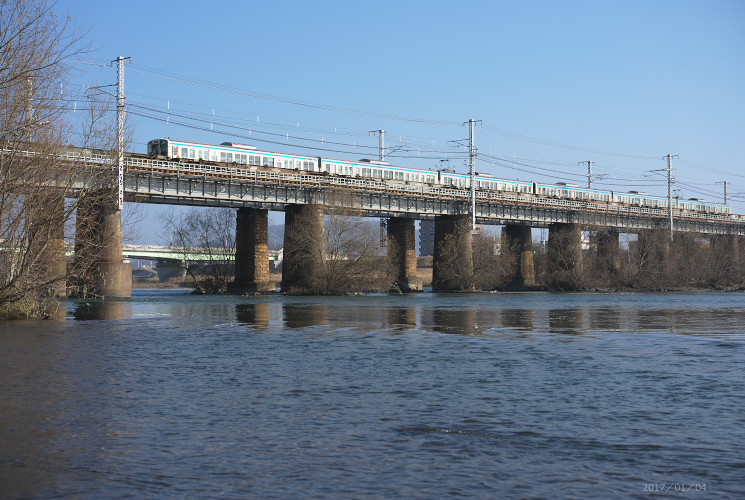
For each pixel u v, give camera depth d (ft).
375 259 375.45
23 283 152.15
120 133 177.17
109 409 53.06
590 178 574.15
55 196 149.07
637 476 36.29
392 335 120.47
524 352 92.89
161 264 581.12
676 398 58.03
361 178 383.65
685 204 601.21
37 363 80.48
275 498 33.01
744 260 571.69
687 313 195.62
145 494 33.42
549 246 490.90
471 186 407.44
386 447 41.98
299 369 75.77
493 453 40.68
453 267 422.41
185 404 55.21
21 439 43.65
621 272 501.15
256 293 375.66
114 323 149.07
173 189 316.19
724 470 37.29
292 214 374.22
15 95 131.44
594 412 52.21
